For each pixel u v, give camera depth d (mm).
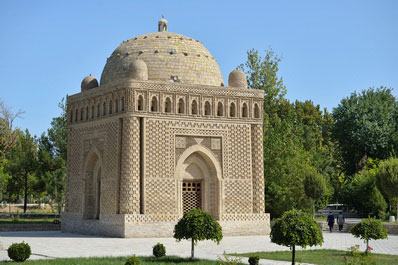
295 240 18875
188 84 35469
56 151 61594
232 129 36531
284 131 52688
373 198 53875
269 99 55281
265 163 49469
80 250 24812
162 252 21906
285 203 47781
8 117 60875
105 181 34781
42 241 29828
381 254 24000
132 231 32250
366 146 61250
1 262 19703
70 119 39500
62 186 57125
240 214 35938
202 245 27938
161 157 34031
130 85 33594
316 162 62219
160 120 34250
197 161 35844
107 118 35250
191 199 35844
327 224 42875
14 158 60062
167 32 40156
